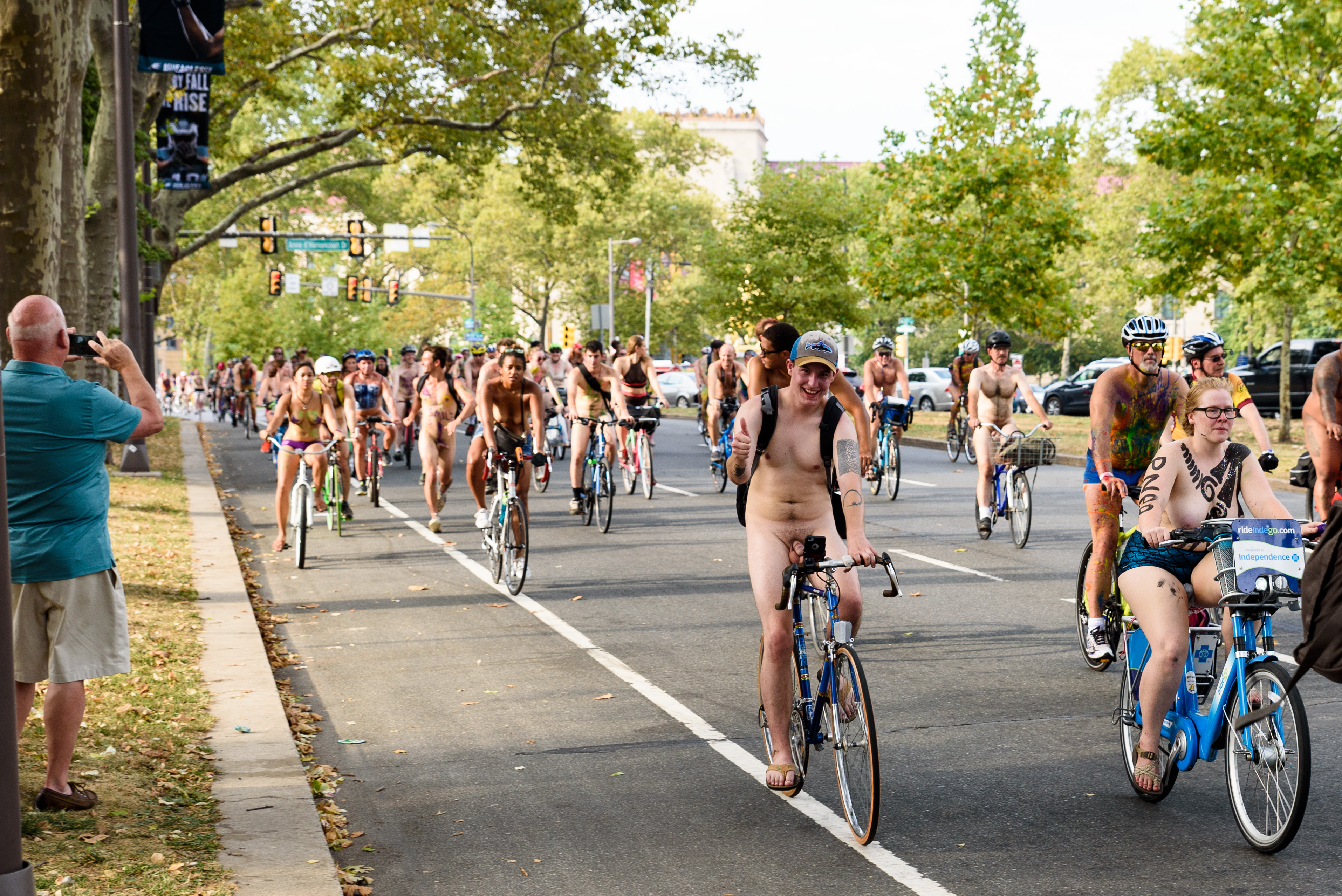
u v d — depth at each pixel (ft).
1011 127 100.68
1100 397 24.11
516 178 244.01
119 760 19.10
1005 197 99.96
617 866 16.30
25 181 32.01
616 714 23.56
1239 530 16.69
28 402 16.44
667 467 78.13
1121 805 18.28
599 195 116.88
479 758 21.06
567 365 85.97
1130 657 19.03
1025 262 99.50
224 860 15.46
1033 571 38.52
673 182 256.11
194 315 319.06
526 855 16.75
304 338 224.94
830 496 18.65
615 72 100.89
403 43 97.25
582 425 51.29
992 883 15.46
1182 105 85.56
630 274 246.47
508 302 249.14
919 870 15.90
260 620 31.96
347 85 98.68
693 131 262.67
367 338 229.04
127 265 64.28
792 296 153.28
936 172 101.96
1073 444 86.43
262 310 226.38
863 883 15.55
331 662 27.96
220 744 20.39
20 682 16.88
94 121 76.64
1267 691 16.19
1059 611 32.40
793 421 18.26
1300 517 49.42
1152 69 203.72
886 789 19.15
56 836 15.97
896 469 58.44
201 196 108.78
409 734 22.44
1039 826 17.43
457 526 51.42
